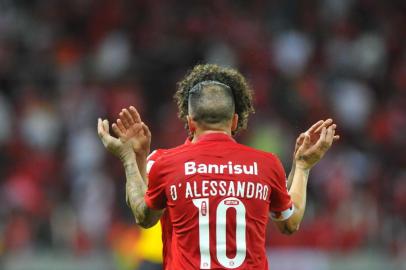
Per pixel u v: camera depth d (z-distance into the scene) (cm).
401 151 5566
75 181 4888
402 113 5919
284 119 5388
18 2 6269
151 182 1532
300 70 6047
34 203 4728
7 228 4494
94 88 5575
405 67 6366
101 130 1630
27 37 6053
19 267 4397
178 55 5919
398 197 5019
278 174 1534
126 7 6325
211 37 6200
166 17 6309
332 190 4766
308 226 4481
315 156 1634
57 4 6309
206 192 1489
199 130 1552
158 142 5191
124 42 6038
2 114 5356
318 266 4378
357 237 4612
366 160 5331
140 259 2942
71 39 6116
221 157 1516
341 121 5628
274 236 4372
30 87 5538
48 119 5322
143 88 5662
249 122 5153
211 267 1462
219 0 6469
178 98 1620
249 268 1471
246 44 6156
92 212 4644
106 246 4447
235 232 1477
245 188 1498
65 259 4419
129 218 4616
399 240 4703
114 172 4894
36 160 5059
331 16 6588
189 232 1482
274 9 6538
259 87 5622
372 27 6625
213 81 1566
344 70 6138
